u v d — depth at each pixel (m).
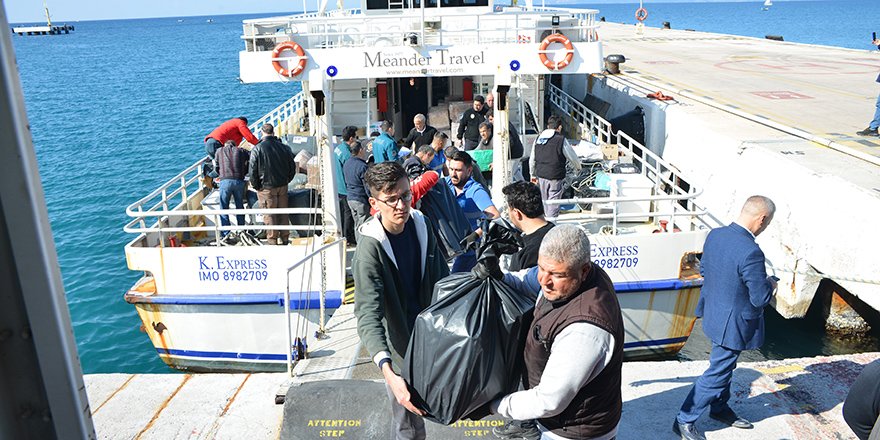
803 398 4.51
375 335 2.86
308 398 4.28
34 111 42.69
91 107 43.75
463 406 2.54
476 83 12.05
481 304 2.53
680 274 7.44
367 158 9.73
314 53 8.80
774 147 10.76
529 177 10.07
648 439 4.09
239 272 7.32
